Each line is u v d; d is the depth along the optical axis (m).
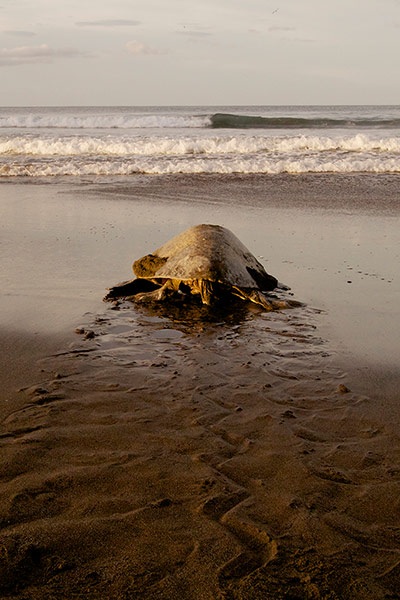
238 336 5.40
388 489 3.06
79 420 3.76
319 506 2.90
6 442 3.46
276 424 3.75
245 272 6.47
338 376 4.52
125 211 11.38
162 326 5.64
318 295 6.63
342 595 2.29
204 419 3.80
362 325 5.68
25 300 6.25
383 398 4.14
